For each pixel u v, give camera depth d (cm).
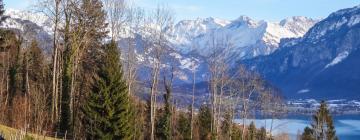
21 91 8669
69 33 6644
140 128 7850
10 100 8188
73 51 6775
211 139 8556
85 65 7506
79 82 7294
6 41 7938
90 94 5744
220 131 9381
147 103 8662
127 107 5672
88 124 5631
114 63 5666
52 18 6156
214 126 8469
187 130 9119
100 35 7181
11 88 8712
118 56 5744
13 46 9119
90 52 7412
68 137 6412
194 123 9862
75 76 6900
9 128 5659
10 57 9094
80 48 7094
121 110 5631
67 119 6644
